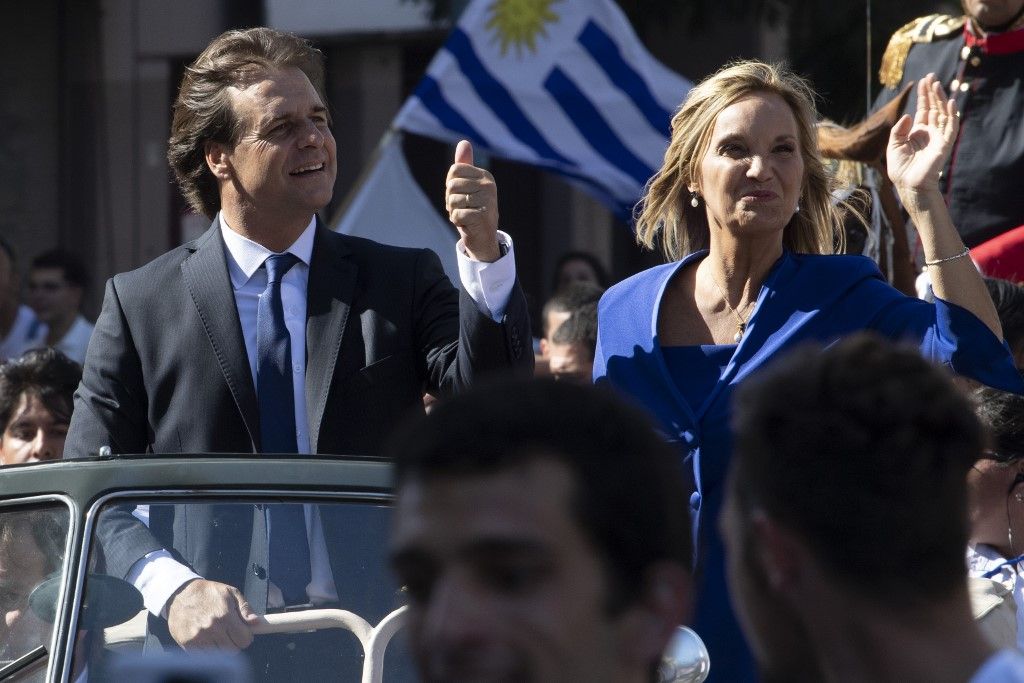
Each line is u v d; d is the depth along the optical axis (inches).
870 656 209.6
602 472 198.2
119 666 365.4
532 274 1373.0
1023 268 628.7
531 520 195.8
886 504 209.2
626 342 478.6
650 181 511.8
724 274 477.4
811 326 456.8
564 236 1366.9
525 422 199.6
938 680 206.2
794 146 474.9
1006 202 650.2
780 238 478.0
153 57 1497.3
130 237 1499.8
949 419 213.9
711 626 435.2
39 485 389.1
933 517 209.0
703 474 450.3
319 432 479.5
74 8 1505.9
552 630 195.9
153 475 385.7
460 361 463.8
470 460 197.3
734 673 430.6
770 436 218.1
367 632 371.6
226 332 489.7
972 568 472.1
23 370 663.1
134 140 1502.2
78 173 1507.1
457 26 970.1
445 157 1348.4
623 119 960.9
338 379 484.4
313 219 511.5
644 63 967.0
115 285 510.9
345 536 379.9
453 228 976.9
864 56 1042.7
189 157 515.8
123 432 492.4
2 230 1505.9
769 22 1144.8
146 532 379.6
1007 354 444.1
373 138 1439.5
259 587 375.6
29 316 1106.7
